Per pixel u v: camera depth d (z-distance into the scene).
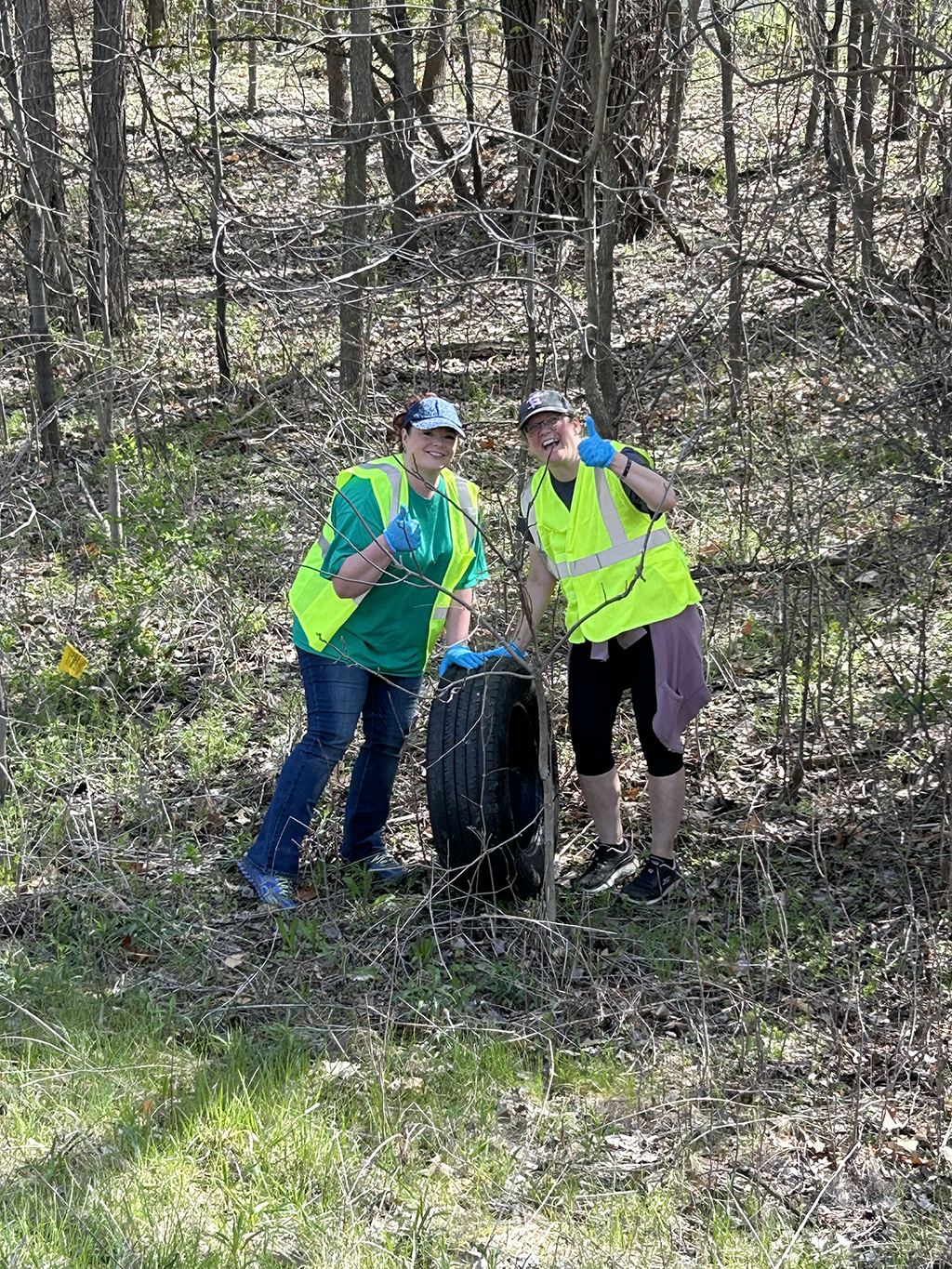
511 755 5.39
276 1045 4.23
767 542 6.70
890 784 5.56
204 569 7.48
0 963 4.66
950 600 6.70
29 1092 3.90
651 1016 4.45
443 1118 3.86
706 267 7.64
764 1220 3.47
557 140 8.08
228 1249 3.30
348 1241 3.34
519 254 5.82
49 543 8.41
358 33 7.59
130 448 8.21
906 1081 4.04
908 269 6.47
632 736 6.25
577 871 5.43
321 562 5.08
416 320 11.05
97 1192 3.46
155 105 17.66
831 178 6.96
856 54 8.33
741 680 6.56
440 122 5.48
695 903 5.00
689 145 10.81
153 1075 4.03
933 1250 3.38
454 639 5.30
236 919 5.09
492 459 8.06
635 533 4.90
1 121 8.54
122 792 5.97
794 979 4.50
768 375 8.01
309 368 7.39
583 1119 3.89
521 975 4.63
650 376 7.45
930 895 4.93
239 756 6.29
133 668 7.02
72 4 12.11
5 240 11.25
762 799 5.74
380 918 5.04
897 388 5.07
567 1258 3.34
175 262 13.67
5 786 5.77
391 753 5.31
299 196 11.57
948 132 5.80
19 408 10.04
